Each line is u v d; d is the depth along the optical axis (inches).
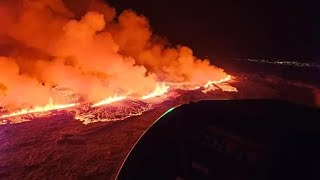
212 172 83.7
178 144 91.6
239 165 80.1
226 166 82.4
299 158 74.6
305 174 72.2
